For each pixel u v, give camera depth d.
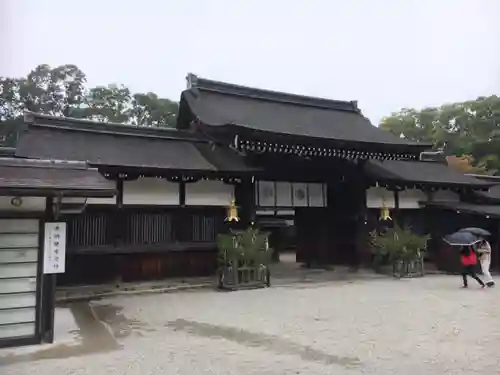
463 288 14.13
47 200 7.72
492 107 44.25
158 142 16.39
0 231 7.38
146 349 7.21
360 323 9.04
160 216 14.86
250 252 14.04
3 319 7.32
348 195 19.16
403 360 6.55
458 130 46.50
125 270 14.19
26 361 6.52
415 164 22.73
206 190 15.64
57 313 10.30
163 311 10.46
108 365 6.34
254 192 16.58
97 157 13.64
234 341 7.71
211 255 15.69
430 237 19.47
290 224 29.23
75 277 13.41
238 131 14.57
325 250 20.06
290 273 18.06
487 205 20.84
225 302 11.61
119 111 47.91
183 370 6.12
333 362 6.46
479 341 7.62
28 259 7.59
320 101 22.50
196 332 8.40
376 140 18.33
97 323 9.23
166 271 14.90
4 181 7.00
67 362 6.48
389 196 19.95
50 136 14.37
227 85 20.02
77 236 13.47
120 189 14.08
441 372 6.00
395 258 17.30
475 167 40.09
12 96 42.94
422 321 9.20
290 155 16.97
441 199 21.70
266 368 6.20
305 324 8.98
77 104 46.53
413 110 52.91
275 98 21.16
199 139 17.33
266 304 11.29
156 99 50.22
